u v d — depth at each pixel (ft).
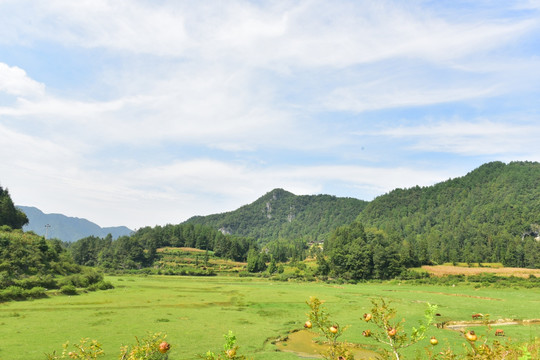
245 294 271.49
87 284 282.97
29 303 200.44
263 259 622.95
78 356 28.71
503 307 199.52
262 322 163.94
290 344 129.49
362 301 234.17
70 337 122.31
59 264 309.83
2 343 112.98
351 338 129.49
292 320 170.60
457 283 358.23
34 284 242.58
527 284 318.86
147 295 250.16
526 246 541.34
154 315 171.12
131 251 632.79
